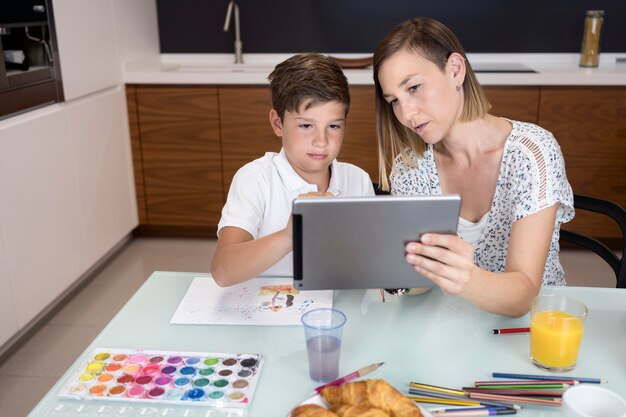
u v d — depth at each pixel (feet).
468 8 11.22
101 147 9.52
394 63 3.89
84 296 8.92
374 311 3.76
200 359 3.23
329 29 11.59
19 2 7.32
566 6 11.02
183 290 4.08
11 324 7.23
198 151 10.53
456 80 4.08
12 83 7.25
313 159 4.33
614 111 9.73
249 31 11.75
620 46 11.10
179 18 11.82
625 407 2.54
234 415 2.82
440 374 3.13
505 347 3.39
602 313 3.75
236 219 4.37
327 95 4.08
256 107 10.21
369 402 2.67
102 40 9.46
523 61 11.37
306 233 3.12
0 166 6.93
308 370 3.18
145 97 10.32
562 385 2.96
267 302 3.86
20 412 6.32
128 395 2.95
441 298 3.92
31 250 7.61
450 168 4.73
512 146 4.31
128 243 10.99
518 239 4.10
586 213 10.24
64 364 7.20
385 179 4.78
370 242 3.17
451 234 3.18
